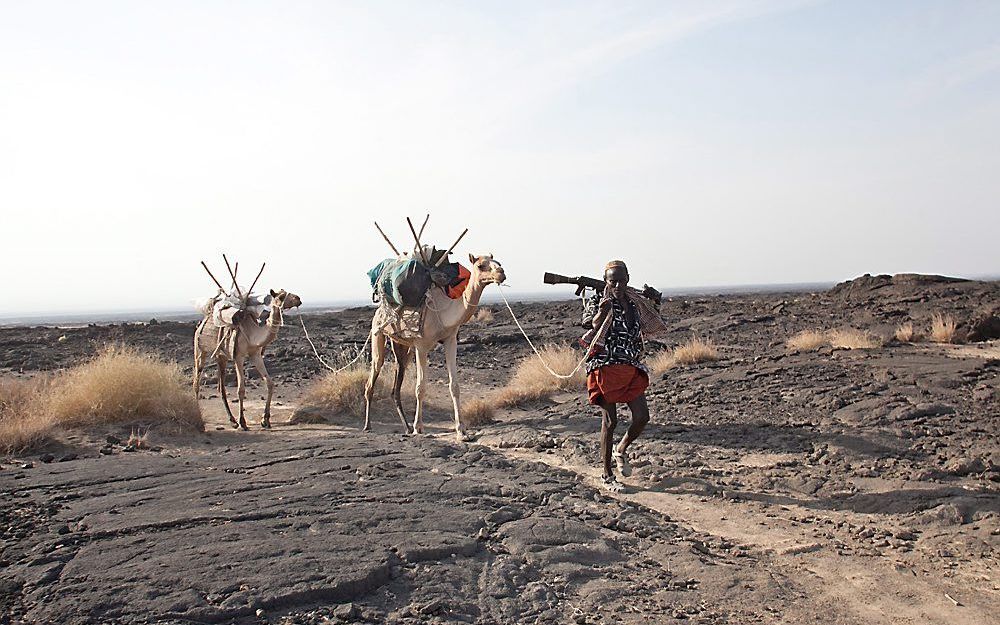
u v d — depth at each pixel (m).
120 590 4.63
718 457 8.94
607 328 7.72
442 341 11.49
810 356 15.28
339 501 6.57
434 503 6.63
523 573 5.28
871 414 10.16
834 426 9.84
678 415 11.16
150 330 31.73
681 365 16.09
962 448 8.57
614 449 9.62
